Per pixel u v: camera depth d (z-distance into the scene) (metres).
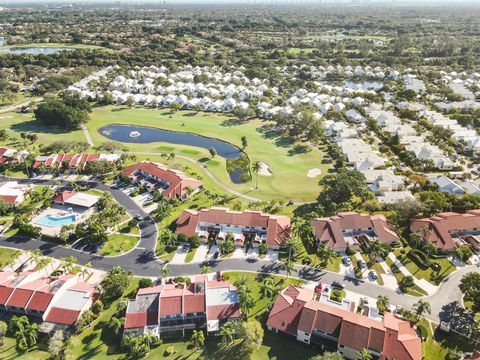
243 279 108.94
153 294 105.88
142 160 198.62
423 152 193.75
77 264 123.31
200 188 169.25
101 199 153.12
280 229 134.62
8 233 138.62
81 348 94.50
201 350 94.12
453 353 92.81
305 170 188.25
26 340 95.50
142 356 92.44
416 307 105.56
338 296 110.19
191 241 132.12
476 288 104.62
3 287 107.75
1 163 187.50
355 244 131.62
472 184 165.38
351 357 92.62
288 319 99.00
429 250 124.88
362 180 162.00
